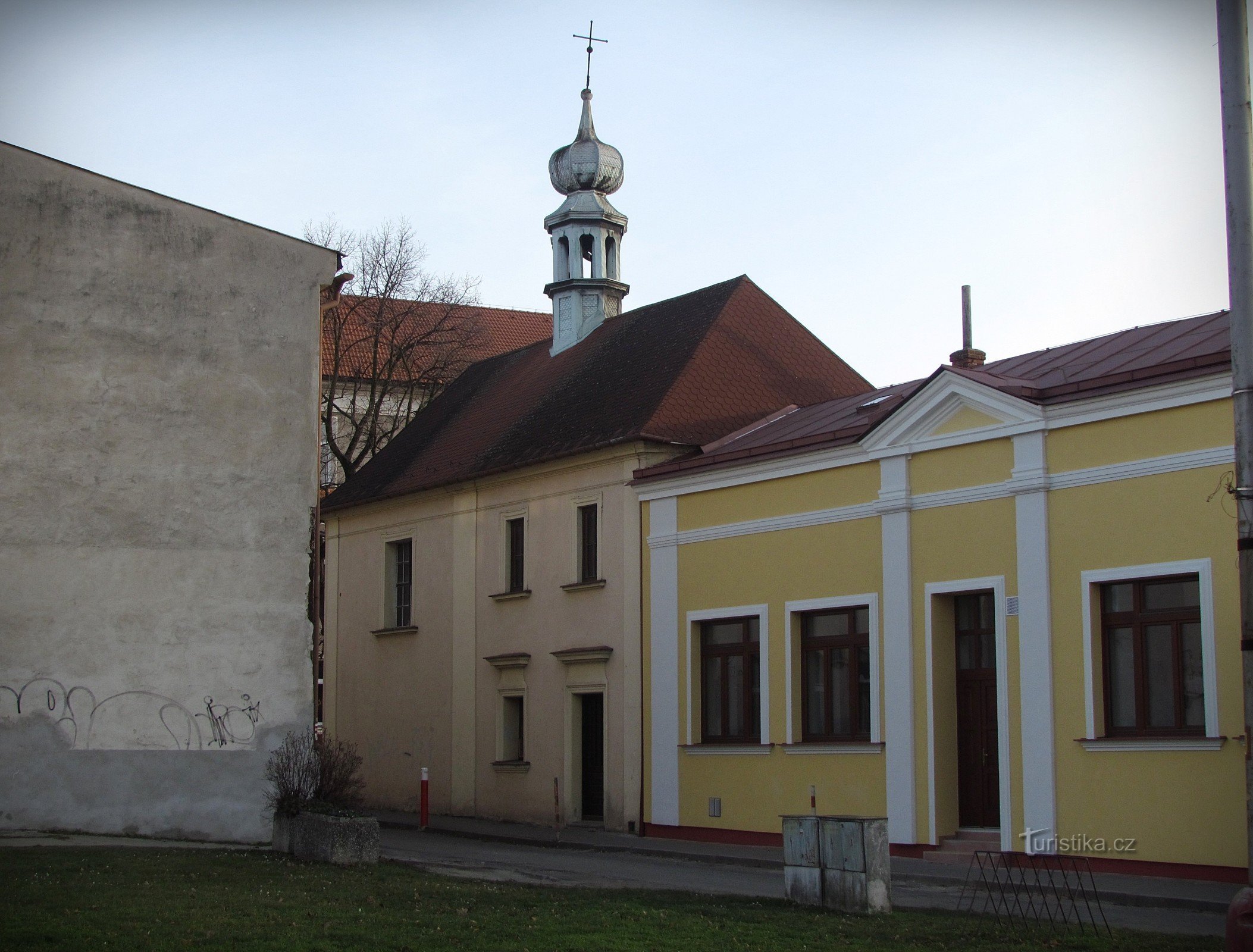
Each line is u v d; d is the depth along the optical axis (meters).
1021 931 12.98
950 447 21.08
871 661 22.00
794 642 23.39
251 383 21.41
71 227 20.64
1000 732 19.94
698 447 27.22
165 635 20.31
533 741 29.22
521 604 30.02
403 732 33.50
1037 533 19.69
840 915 13.91
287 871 16.39
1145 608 18.64
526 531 30.12
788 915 13.86
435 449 35.38
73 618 19.88
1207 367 17.83
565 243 36.03
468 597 31.72
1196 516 17.95
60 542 19.95
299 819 18.11
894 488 21.80
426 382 45.88
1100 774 18.64
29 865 15.73
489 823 29.52
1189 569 17.97
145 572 20.34
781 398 29.36
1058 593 19.42
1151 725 18.42
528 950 11.70
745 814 23.88
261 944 11.61
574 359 34.06
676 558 25.86
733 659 24.81
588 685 27.72
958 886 17.80
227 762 20.31
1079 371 20.72
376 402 47.50
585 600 28.08
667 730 25.62
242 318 21.50
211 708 20.38
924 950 11.90
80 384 20.38
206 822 20.05
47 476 20.02
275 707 20.72
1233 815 17.19
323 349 45.97
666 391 27.92
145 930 12.09
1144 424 18.66
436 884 15.98
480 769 30.77
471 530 31.88
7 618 19.55
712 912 14.05
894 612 21.66
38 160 20.58
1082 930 12.97
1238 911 8.76
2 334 20.05
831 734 22.78
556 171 36.66
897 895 16.70
